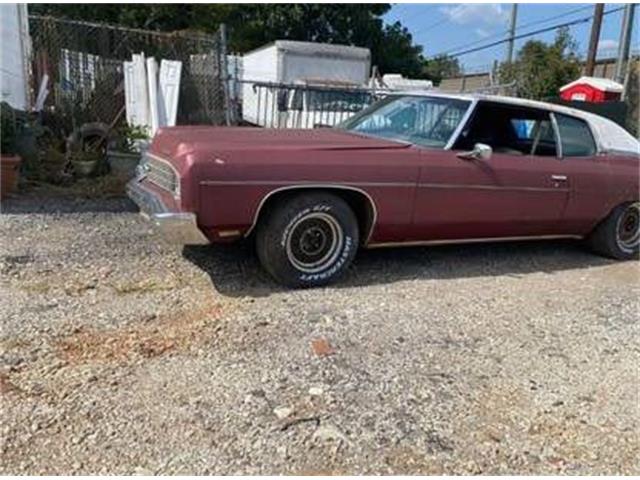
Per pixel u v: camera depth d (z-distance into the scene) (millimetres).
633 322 4004
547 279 4910
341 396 2797
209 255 4738
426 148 4555
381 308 3949
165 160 4059
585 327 3863
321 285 4285
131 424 2492
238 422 2547
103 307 3674
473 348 3426
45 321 3410
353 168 4160
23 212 5809
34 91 9398
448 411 2740
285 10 27906
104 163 7750
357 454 2395
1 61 8547
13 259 4402
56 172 7332
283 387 2842
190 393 2744
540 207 5020
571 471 2383
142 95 9461
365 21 29703
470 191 4602
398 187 4309
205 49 10008
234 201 3820
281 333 3436
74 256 4566
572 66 21969
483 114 4824
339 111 11516
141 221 5668
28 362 2932
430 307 4035
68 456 2281
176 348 3176
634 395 3004
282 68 15969
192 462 2291
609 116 12031
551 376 3154
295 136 4578
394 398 2812
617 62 16281
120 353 3086
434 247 5562
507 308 4129
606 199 5402
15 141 7168
